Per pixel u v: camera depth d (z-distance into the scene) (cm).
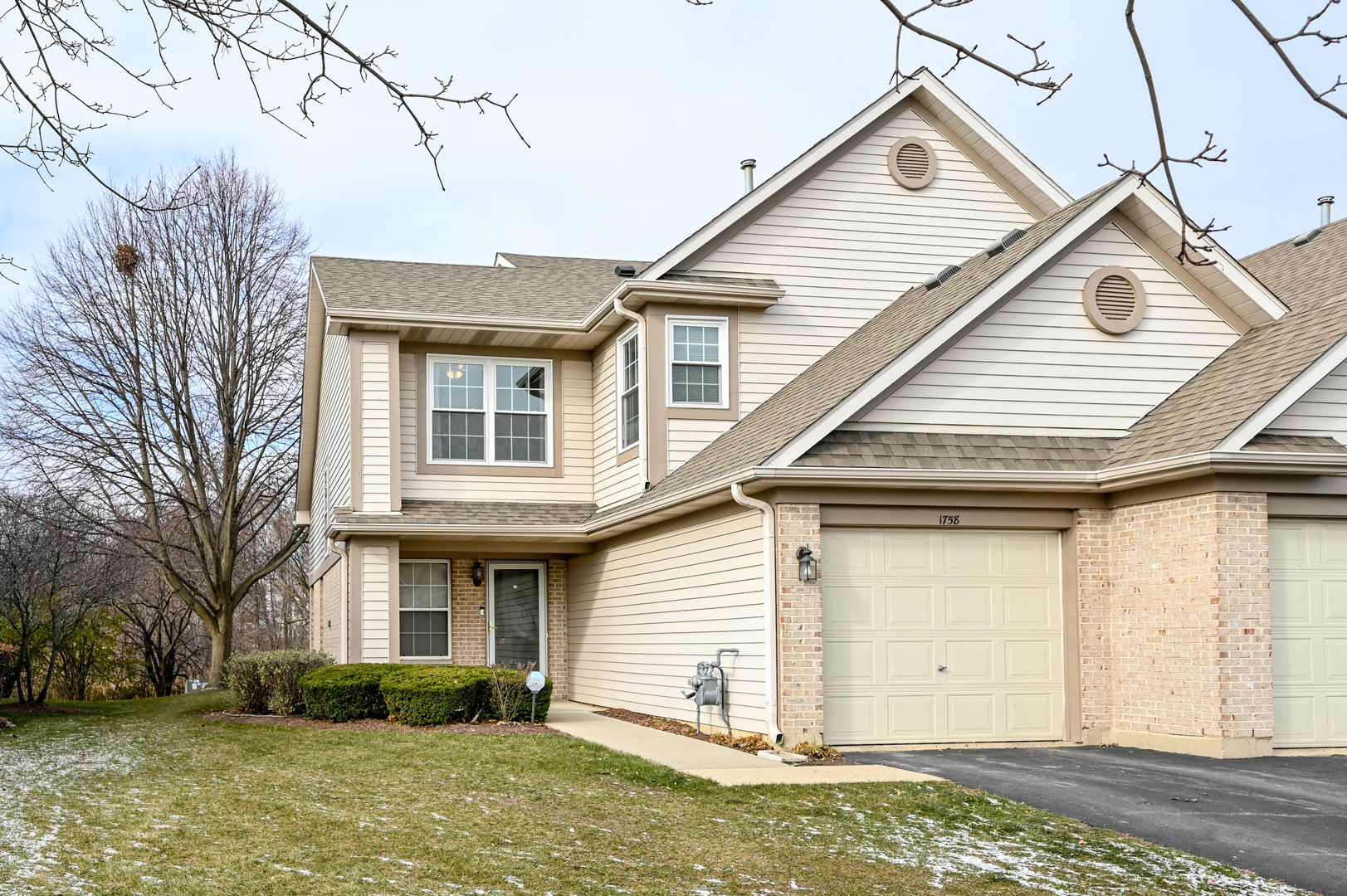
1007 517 1373
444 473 1964
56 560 2342
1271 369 1318
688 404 1758
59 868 745
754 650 1362
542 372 2038
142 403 2942
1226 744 1209
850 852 833
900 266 1855
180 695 2689
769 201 1811
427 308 1900
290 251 3039
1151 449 1323
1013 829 903
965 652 1368
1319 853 831
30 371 2912
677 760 1220
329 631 2450
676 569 1630
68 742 1470
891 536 1362
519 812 950
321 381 2522
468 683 1578
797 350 1803
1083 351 1445
